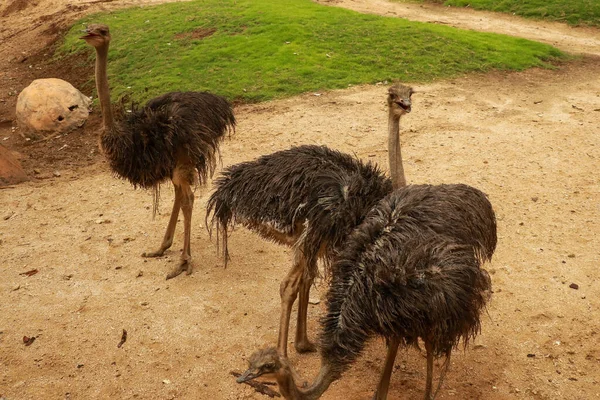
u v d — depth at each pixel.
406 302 3.62
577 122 9.95
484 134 9.45
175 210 6.45
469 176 8.04
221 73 12.53
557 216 7.04
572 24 18.17
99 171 8.88
